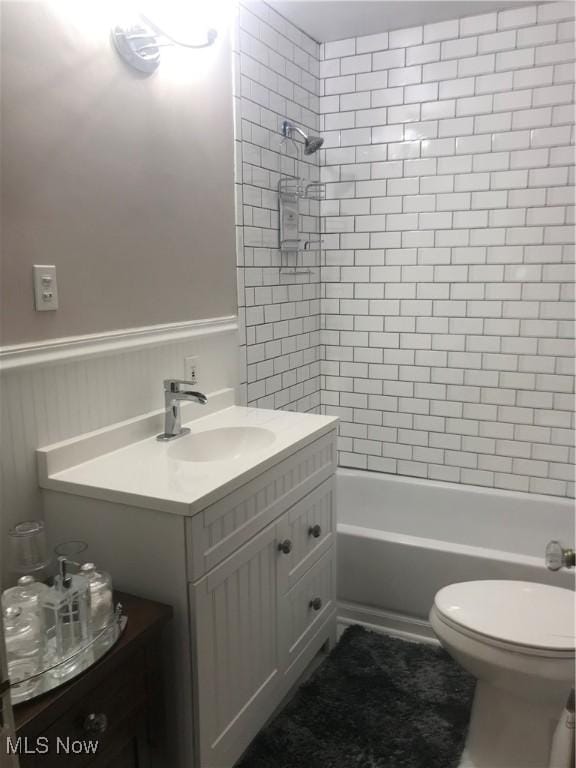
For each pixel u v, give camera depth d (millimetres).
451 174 2801
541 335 2762
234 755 1627
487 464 2955
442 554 2271
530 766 1670
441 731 1841
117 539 1490
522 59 2605
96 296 1690
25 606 1201
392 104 2861
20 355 1470
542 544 2812
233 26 2260
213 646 1511
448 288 2893
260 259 2570
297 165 2820
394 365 3066
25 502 1532
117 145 1722
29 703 1095
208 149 2143
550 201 2652
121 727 1307
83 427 1681
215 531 1489
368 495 3133
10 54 1395
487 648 1575
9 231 1428
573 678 1521
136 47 1736
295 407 2990
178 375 2057
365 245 3025
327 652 2246
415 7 2578
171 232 1978
